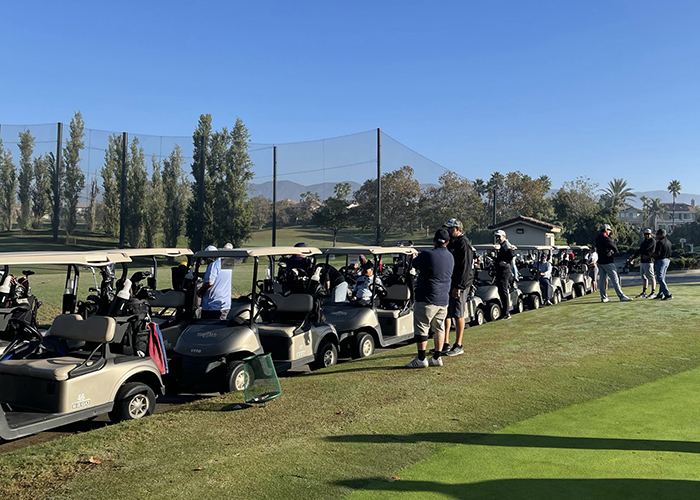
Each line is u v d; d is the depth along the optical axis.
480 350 6.77
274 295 6.95
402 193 23.27
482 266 11.94
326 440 3.89
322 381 5.59
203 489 3.13
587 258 15.33
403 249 8.21
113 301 5.38
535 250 12.27
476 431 4.01
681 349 6.52
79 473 3.41
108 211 24.12
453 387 5.16
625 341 7.05
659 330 7.71
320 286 7.10
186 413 4.64
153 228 24.95
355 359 7.24
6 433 4.16
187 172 25.55
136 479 3.29
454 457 3.52
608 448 3.60
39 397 4.61
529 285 11.77
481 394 4.92
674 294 11.94
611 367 5.79
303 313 6.83
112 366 4.87
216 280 6.80
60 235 22.94
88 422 5.38
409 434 3.98
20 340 5.14
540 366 5.88
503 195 50.88
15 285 6.62
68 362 4.82
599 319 8.89
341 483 3.17
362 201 23.55
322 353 6.90
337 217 23.53
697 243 86.31
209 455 3.66
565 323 8.70
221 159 25.20
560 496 2.93
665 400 4.65
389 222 23.36
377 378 5.58
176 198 25.42
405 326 8.16
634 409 4.43
